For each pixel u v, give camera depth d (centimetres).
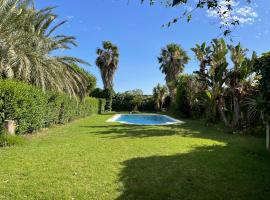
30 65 1550
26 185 585
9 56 1500
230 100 1858
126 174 673
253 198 548
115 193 556
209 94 1898
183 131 1606
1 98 1116
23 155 855
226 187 601
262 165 789
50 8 1803
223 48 1833
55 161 783
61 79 1794
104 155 873
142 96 4650
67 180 621
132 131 1570
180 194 558
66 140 1203
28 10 1723
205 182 629
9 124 1106
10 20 1564
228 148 1048
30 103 1348
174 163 782
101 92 4512
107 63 4534
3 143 1030
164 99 4372
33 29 1784
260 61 792
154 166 748
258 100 802
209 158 853
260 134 1470
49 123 1748
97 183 607
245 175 686
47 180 618
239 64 1734
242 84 1681
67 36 1953
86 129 1669
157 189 580
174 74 4262
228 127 1747
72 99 2209
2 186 578
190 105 2702
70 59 2000
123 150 960
